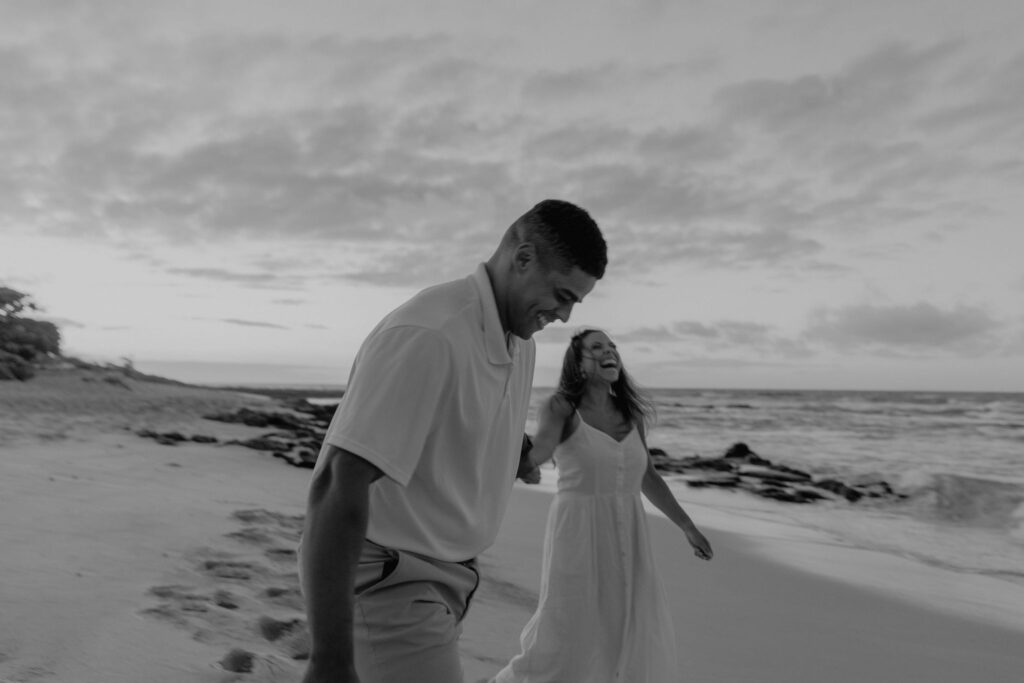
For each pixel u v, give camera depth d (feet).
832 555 26.78
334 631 5.09
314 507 5.35
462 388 5.99
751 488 45.60
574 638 11.31
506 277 6.45
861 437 92.22
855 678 14.05
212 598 12.45
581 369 11.85
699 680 13.48
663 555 25.46
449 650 6.39
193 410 60.39
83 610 11.21
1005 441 84.28
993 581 23.50
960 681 14.14
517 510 32.53
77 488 21.77
